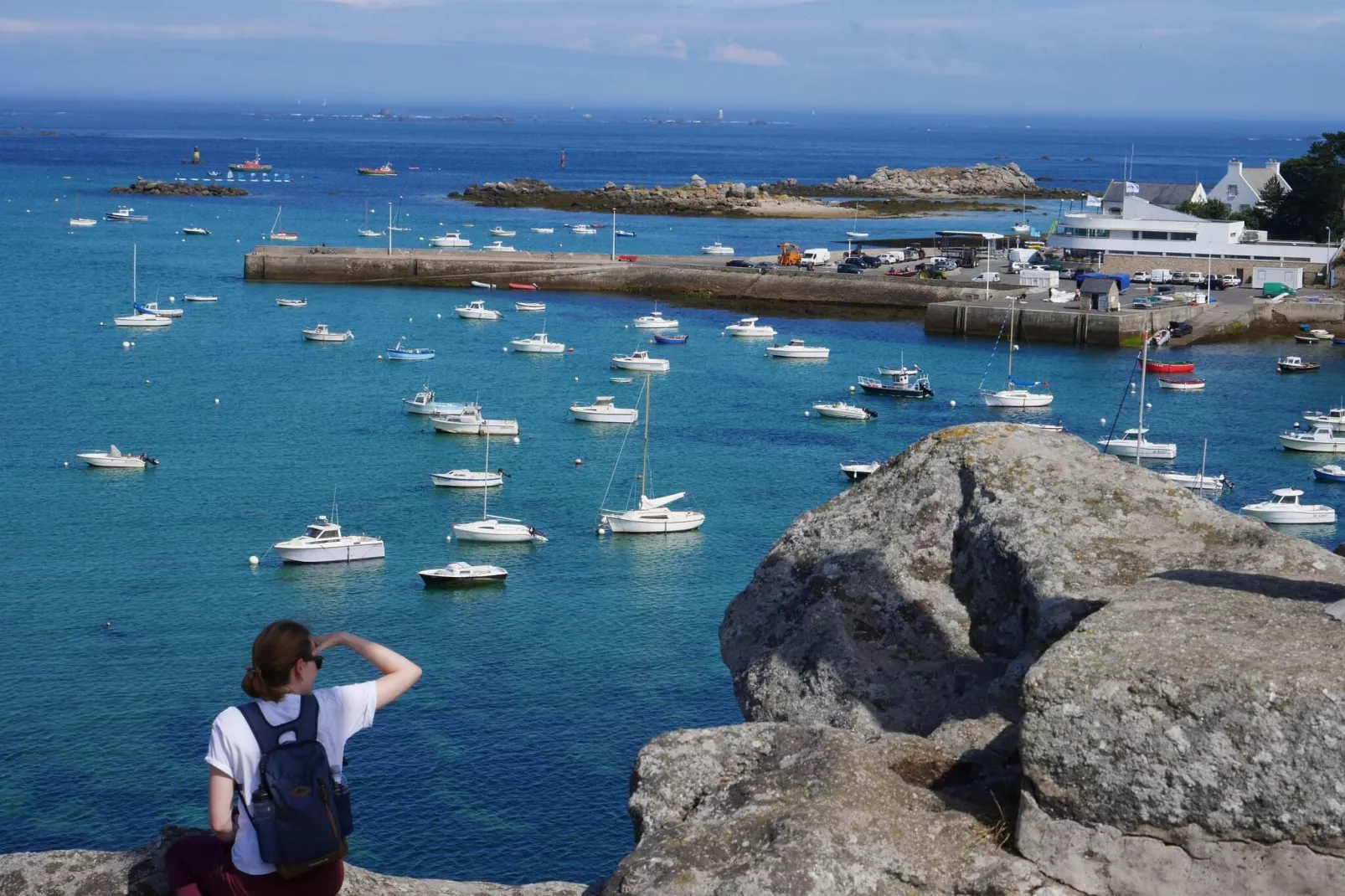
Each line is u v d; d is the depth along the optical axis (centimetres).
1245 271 15300
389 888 849
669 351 12212
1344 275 14988
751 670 1062
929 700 986
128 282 15200
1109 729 726
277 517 6969
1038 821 744
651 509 6950
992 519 1045
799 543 1144
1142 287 14812
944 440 1139
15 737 4303
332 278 15725
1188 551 970
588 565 6350
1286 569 922
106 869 788
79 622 5378
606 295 15462
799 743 840
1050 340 12775
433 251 16338
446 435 8850
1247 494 7812
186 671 4906
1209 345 12756
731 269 15538
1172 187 18588
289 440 8594
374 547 6388
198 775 4094
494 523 6725
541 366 11338
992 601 1028
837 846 737
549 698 4706
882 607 1054
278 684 643
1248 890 700
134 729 4388
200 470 7819
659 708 4647
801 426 9269
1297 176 17650
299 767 630
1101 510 1033
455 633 5403
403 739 4319
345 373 10794
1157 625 787
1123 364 11731
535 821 3850
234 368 10869
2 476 7556
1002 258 17325
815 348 11906
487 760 4197
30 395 9612
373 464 8094
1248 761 698
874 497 1138
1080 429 9412
